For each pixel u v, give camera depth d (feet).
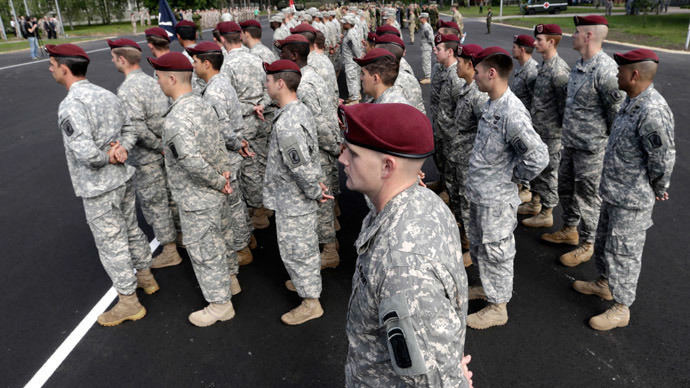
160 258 14.82
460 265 4.27
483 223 10.82
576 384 9.68
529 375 9.95
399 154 4.15
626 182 10.37
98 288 13.83
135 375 10.36
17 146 27.55
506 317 11.50
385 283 3.96
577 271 13.70
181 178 10.69
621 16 106.52
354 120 4.20
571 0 167.22
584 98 12.90
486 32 82.12
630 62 9.78
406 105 4.34
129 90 12.81
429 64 40.01
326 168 14.33
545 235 15.31
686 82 37.35
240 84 15.85
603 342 10.84
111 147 11.12
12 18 105.19
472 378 9.93
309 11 42.55
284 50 13.41
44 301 13.23
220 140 11.37
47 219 18.49
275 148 10.87
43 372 10.52
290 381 10.07
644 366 10.07
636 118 9.95
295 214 10.99
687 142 24.22
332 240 14.35
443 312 3.84
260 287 13.61
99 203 11.18
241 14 147.02
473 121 13.64
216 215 11.17
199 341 11.39
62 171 23.63
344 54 33.81
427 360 3.78
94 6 146.10
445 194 18.94
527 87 16.48
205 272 11.44
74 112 10.36
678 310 11.82
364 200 19.62
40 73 52.26
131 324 12.09
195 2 134.10
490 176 10.63
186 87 10.53
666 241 15.24
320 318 12.09
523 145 9.86
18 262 15.35
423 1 143.84
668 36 67.72
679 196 18.56
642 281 13.10
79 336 11.69
